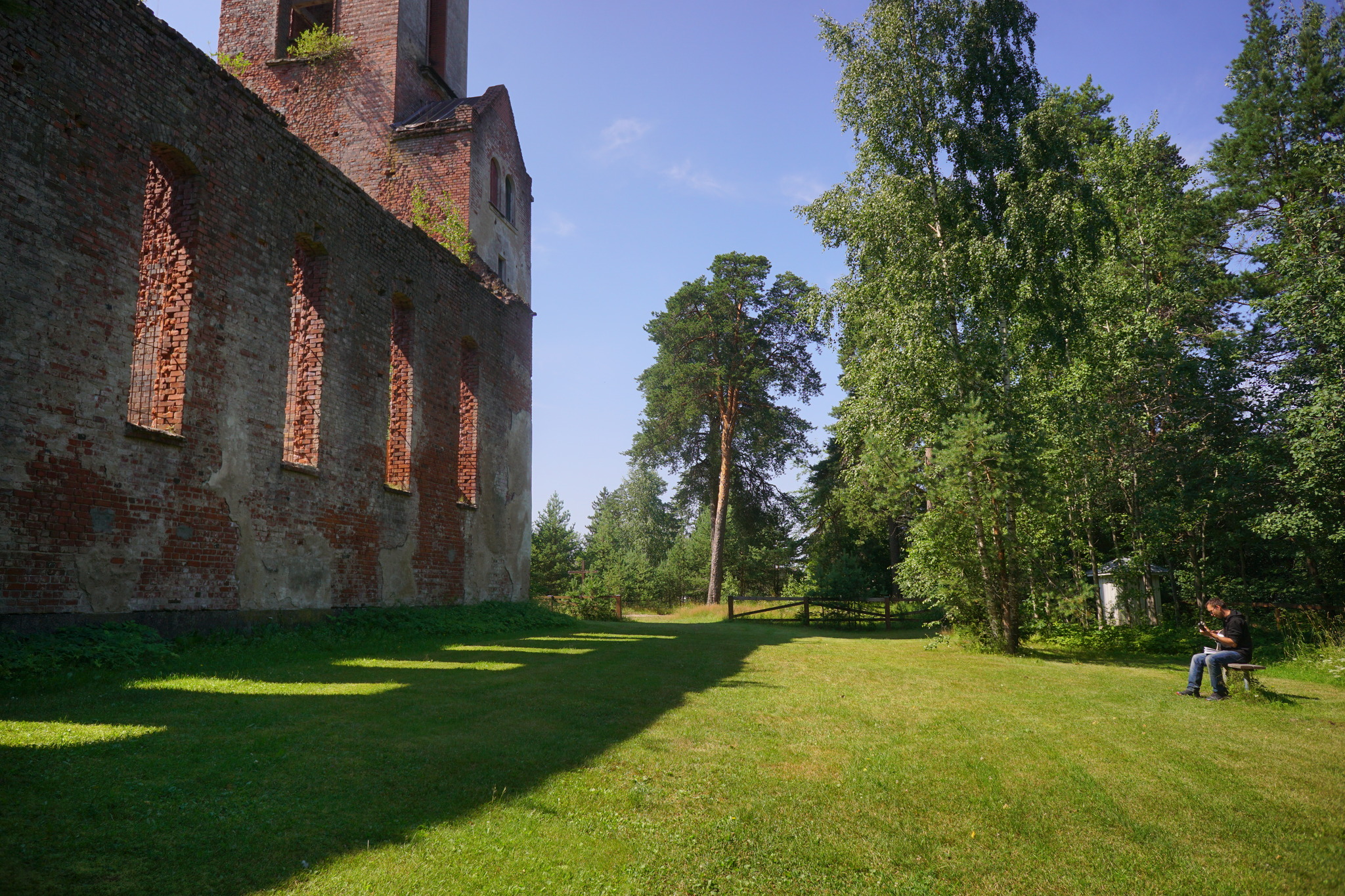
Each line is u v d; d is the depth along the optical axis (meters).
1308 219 18.39
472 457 19.25
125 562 8.85
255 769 4.47
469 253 20.61
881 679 10.17
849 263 16.75
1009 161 16.09
